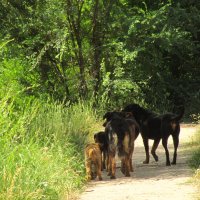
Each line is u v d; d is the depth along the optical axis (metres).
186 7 29.78
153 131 13.75
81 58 24.88
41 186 8.62
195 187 9.46
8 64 22.66
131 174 12.06
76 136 14.27
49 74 24.77
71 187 9.72
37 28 24.20
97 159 11.40
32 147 10.06
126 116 13.21
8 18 23.50
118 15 25.86
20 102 14.06
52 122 13.45
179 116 13.38
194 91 29.14
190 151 15.39
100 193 9.55
